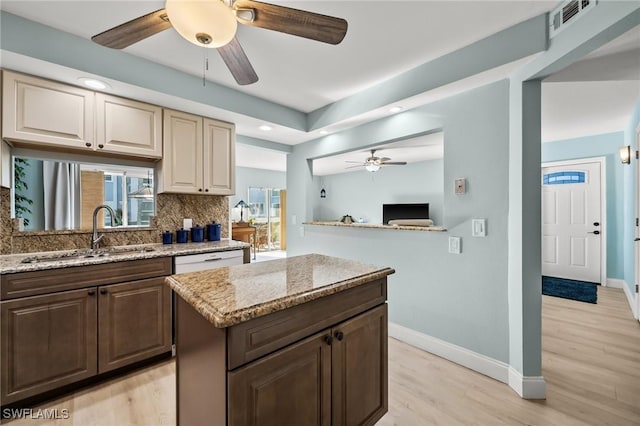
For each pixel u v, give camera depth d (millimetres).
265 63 2201
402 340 2662
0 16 1630
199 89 2441
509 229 1998
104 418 1666
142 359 2143
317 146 3619
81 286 1889
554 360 2289
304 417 1111
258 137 3562
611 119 3523
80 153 2400
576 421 1646
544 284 4344
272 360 1010
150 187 2738
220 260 2602
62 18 1710
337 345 1239
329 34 1374
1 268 1638
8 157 2020
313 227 3660
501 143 2035
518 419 1665
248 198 7930
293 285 1200
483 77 1991
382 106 2525
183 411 1227
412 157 5926
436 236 2418
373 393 1428
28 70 1864
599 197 4340
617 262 4215
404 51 2045
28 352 1708
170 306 2289
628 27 1324
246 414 939
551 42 1633
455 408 1758
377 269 1505
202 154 2773
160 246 2625
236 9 1241
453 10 1627
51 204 2277
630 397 1847
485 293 2131
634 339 2645
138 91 2193
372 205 7594
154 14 1298
